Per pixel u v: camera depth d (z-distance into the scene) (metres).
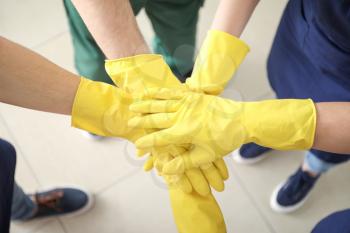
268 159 1.30
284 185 1.20
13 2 1.49
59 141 1.31
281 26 0.86
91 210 1.24
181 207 0.67
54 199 1.17
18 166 1.28
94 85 0.62
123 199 1.24
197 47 0.89
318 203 1.25
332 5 0.64
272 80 1.03
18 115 1.34
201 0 1.02
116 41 0.66
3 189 0.73
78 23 0.88
